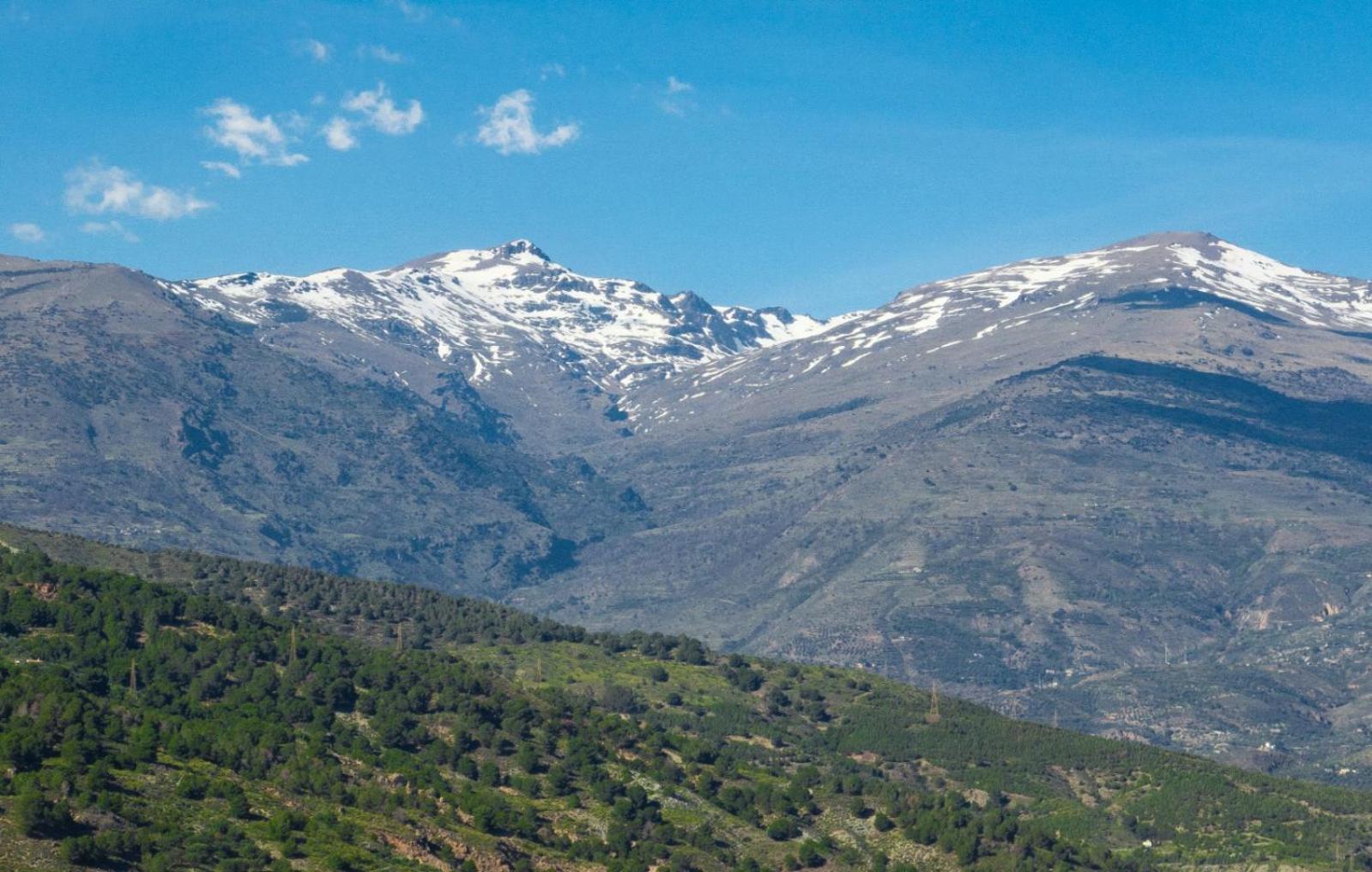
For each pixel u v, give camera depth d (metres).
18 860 177.38
